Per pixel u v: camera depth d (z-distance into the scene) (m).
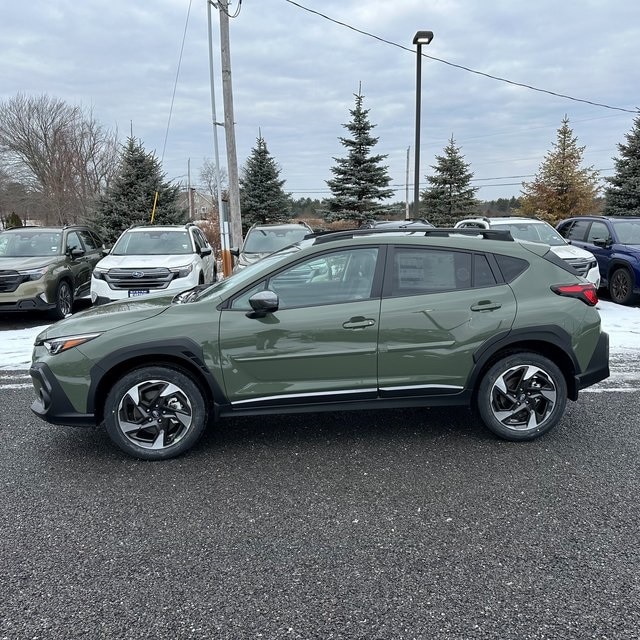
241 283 4.06
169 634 2.29
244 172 31.03
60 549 2.92
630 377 6.00
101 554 2.88
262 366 3.96
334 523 3.15
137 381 3.92
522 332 4.09
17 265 9.24
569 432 4.46
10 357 7.36
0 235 10.55
